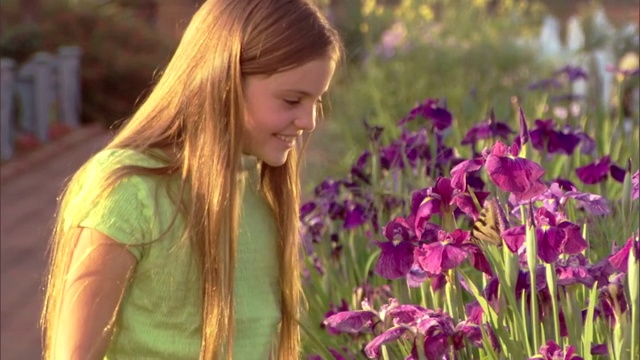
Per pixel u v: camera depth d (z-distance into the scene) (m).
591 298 2.82
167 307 2.43
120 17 22.50
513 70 13.15
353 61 13.47
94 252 2.34
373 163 4.69
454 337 2.77
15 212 11.71
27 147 15.49
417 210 2.97
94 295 2.32
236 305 2.59
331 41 2.46
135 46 21.69
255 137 2.49
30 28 19.61
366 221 4.57
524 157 2.94
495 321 2.92
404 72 12.12
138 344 2.44
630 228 3.63
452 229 2.93
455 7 16.22
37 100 16.42
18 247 10.01
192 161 2.43
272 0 2.45
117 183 2.37
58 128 17.50
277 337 2.84
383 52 12.73
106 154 2.44
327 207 4.70
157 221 2.37
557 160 5.52
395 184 4.75
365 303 2.88
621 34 15.04
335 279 4.52
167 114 2.48
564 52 15.54
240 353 2.61
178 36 3.59
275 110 2.45
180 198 2.39
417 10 16.81
